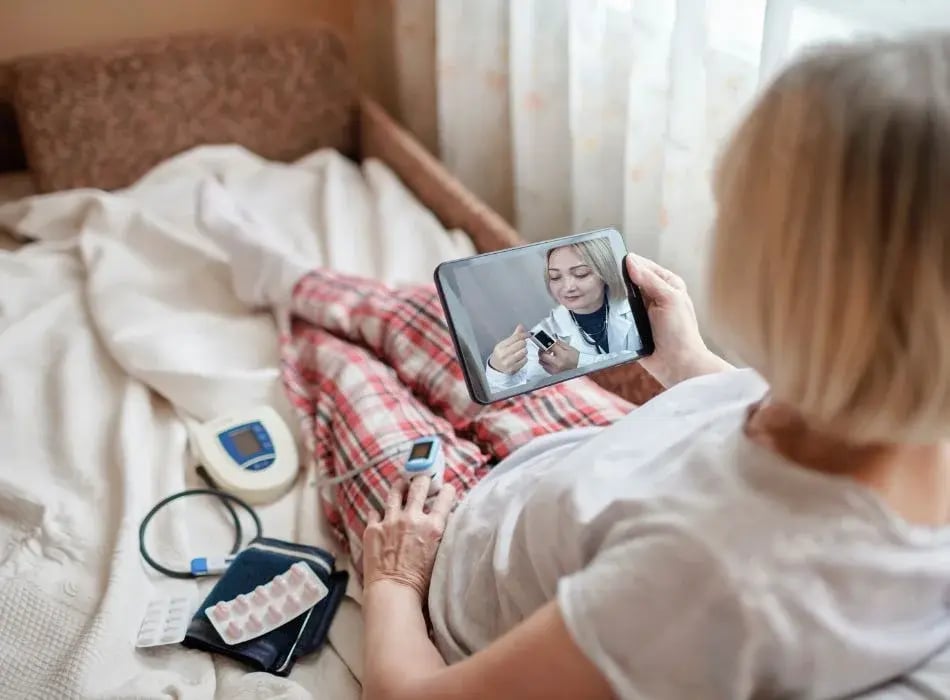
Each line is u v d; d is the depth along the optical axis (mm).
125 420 1197
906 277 461
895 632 561
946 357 468
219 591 979
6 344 1334
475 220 1590
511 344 892
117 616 939
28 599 974
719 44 1166
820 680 543
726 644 522
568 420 1124
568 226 1694
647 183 1394
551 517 685
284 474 1141
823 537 523
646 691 542
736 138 529
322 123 1944
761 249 505
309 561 1007
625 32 1386
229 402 1255
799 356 503
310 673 923
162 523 1074
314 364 1292
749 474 555
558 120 1584
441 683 620
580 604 550
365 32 2100
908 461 554
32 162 1737
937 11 900
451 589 817
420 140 2027
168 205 1709
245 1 2025
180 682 896
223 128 1859
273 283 1395
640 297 935
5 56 1881
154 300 1454
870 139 460
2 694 881
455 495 976
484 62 1722
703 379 777
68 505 1090
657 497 582
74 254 1569
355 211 1740
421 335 1269
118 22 1936
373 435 1100
